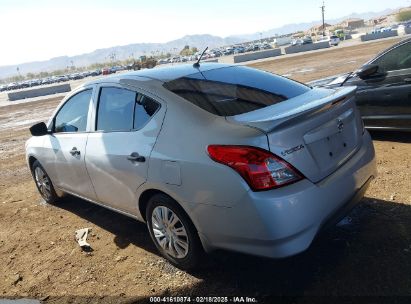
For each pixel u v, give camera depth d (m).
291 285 3.10
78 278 3.73
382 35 54.09
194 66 4.09
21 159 9.45
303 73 20.47
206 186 2.92
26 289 3.69
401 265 3.12
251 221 2.72
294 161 2.76
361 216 3.99
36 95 39.03
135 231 4.53
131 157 3.53
